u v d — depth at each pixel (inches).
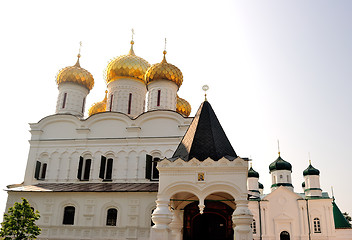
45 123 1413.6
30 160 1369.3
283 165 2390.5
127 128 1336.1
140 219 1149.1
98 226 1163.3
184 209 824.9
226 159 666.8
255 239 2043.6
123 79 1596.9
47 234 1176.2
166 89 1519.4
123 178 1285.7
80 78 1566.2
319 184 2219.5
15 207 995.9
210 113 800.3
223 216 818.2
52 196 1220.5
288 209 2084.2
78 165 1312.7
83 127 1380.4
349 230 2114.9
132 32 1801.2
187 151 722.8
